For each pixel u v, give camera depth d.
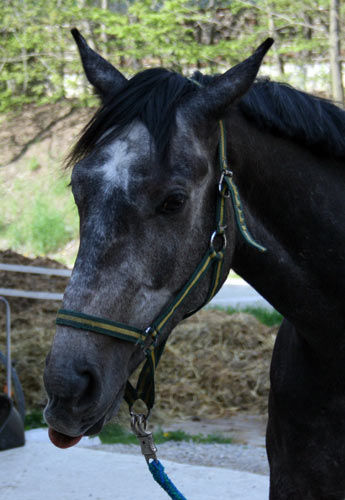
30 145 18.19
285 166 2.10
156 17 16.38
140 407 5.68
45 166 17.50
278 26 16.81
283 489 2.22
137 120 1.82
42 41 18.89
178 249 1.81
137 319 1.77
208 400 6.00
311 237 2.11
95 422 1.74
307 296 2.12
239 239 2.04
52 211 16.03
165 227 1.78
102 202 1.73
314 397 2.13
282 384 2.21
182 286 1.85
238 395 6.09
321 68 17.28
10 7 18.78
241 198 2.04
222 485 3.61
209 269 1.92
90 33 18.48
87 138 1.88
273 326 7.82
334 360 2.10
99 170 1.76
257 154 2.05
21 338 6.62
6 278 7.98
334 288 2.11
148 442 1.94
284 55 17.80
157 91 1.86
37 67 19.58
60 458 4.06
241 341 6.90
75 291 1.72
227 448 4.84
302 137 2.12
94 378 1.69
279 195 2.08
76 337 1.71
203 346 6.82
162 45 16.77
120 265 1.73
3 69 19.69
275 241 2.09
